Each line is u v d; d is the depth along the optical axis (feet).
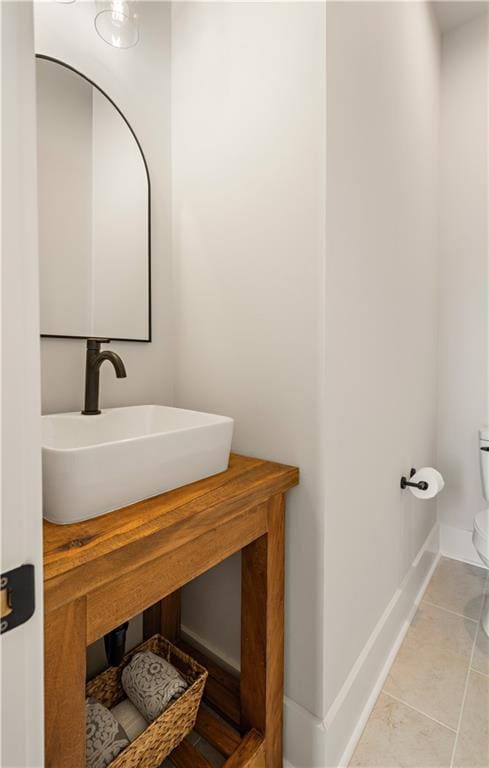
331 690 3.31
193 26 4.00
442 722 3.87
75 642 1.74
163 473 2.49
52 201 3.33
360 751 3.59
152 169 4.10
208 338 3.98
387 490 4.64
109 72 3.69
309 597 3.21
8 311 1.07
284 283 3.29
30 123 1.11
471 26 6.88
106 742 2.70
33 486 1.16
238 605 3.80
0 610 1.07
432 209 6.68
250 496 2.64
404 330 5.18
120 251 3.83
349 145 3.37
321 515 3.12
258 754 3.01
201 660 4.02
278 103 3.26
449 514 7.41
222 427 2.96
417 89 5.57
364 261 3.77
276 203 3.31
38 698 1.20
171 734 2.95
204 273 3.98
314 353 3.11
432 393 6.99
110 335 3.78
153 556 2.02
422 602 5.91
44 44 3.22
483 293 6.97
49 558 1.69
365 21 3.69
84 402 3.29
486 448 6.41
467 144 7.02
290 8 3.16
